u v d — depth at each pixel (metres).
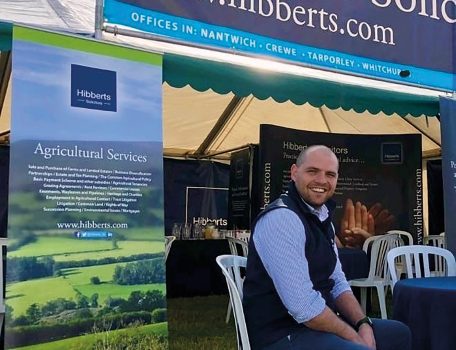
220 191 8.88
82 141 3.00
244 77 3.94
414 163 6.98
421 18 4.89
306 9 4.25
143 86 3.30
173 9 3.62
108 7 3.32
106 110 3.12
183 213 8.52
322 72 4.30
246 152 7.52
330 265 2.53
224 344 4.60
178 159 8.59
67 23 3.17
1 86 5.02
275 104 6.68
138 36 3.43
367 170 6.95
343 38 4.42
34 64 2.89
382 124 7.33
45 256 2.77
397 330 2.63
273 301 2.38
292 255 2.30
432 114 4.98
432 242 7.09
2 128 6.46
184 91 6.01
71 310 2.83
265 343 2.37
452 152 4.84
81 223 2.93
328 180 2.53
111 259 3.01
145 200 3.20
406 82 4.70
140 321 3.07
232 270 2.90
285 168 6.63
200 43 3.72
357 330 2.57
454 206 4.79
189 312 6.20
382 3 4.67
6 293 2.63
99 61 3.14
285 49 4.12
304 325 2.36
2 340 3.33
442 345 2.78
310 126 7.58
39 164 2.82
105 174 3.06
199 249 7.70
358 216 6.85
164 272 3.21
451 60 5.02
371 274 5.30
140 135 3.24
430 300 2.86
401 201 6.96
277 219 2.37
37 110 2.86
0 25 2.95
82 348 2.85
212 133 7.70
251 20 3.97
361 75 4.47
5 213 6.92
